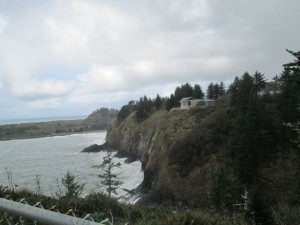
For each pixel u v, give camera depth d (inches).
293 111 1528.1
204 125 2043.6
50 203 315.3
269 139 1659.7
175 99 3791.8
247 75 2306.8
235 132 1706.4
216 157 1759.4
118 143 4490.7
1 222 169.8
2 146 6338.6
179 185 1820.9
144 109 4234.7
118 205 326.6
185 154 1910.7
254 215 492.4
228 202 1146.7
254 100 1760.6
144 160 2974.9
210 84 3924.7
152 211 307.0
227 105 2226.9
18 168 2903.5
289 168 1524.4
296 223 302.4
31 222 165.5
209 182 1627.7
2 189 346.6
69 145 5669.3
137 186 2295.8
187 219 241.6
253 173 1526.8
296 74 951.0
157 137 2822.3
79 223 100.4
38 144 6382.9
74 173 2514.8
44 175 2399.1
